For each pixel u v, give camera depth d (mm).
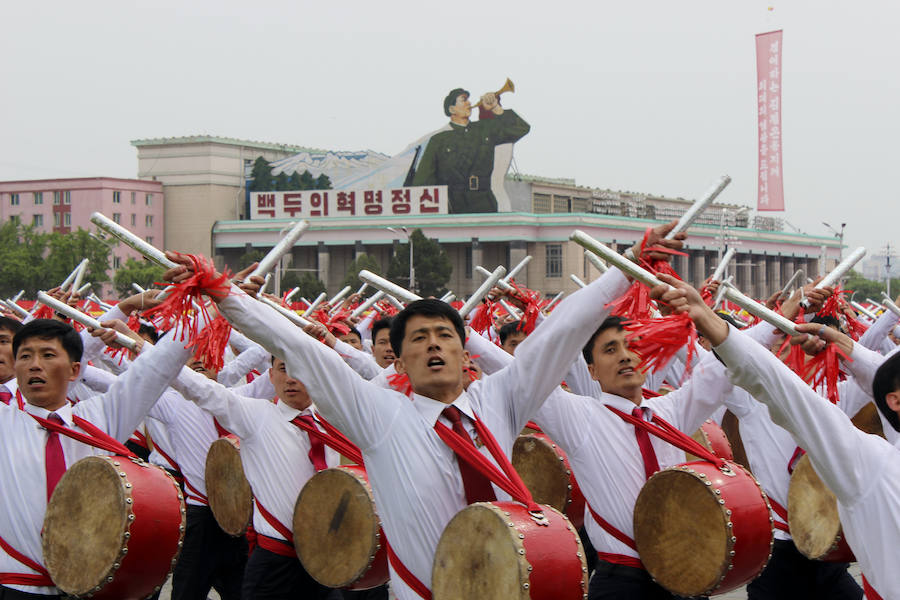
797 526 6117
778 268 95562
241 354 8781
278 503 6434
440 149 82438
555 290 77250
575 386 7160
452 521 4152
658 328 3668
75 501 5164
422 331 4285
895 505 3652
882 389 3896
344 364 4258
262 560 6457
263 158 88875
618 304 4188
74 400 8078
